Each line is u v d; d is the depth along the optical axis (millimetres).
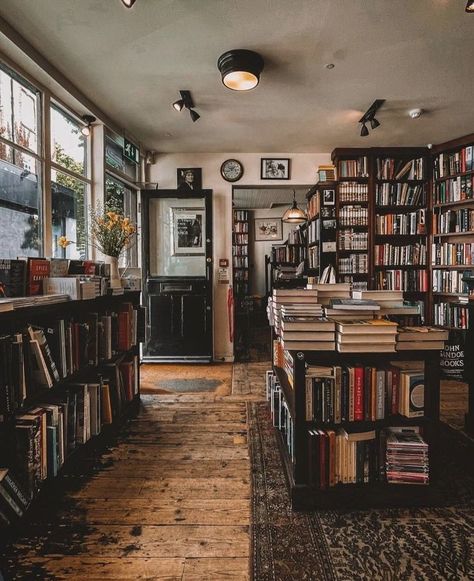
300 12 2133
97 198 3590
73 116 3266
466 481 2029
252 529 1640
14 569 1411
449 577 1365
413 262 4676
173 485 2002
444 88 3078
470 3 1979
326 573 1386
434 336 1771
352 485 1785
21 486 1606
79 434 2154
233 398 3432
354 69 2762
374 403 1799
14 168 2516
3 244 2422
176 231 4828
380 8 2102
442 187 4500
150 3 2059
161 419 2938
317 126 3914
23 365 1641
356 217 4652
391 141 4379
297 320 1825
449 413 3088
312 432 1800
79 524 1676
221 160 4871
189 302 4762
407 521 1685
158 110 3506
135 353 3100
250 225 8992
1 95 2398
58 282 2090
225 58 2533
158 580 1359
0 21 2184
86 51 2525
